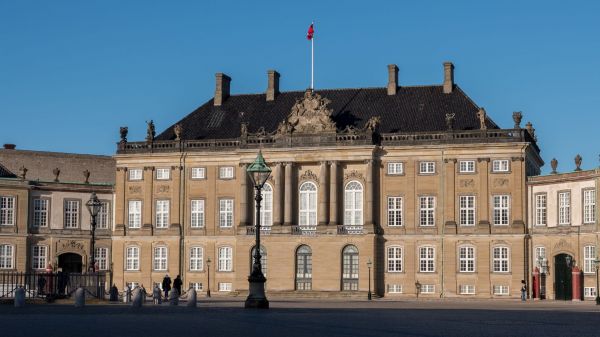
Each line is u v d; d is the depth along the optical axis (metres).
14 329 42.25
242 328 43.94
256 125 130.75
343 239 120.38
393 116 126.06
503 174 118.31
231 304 85.31
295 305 83.38
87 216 134.12
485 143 118.56
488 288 117.56
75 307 69.69
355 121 126.62
